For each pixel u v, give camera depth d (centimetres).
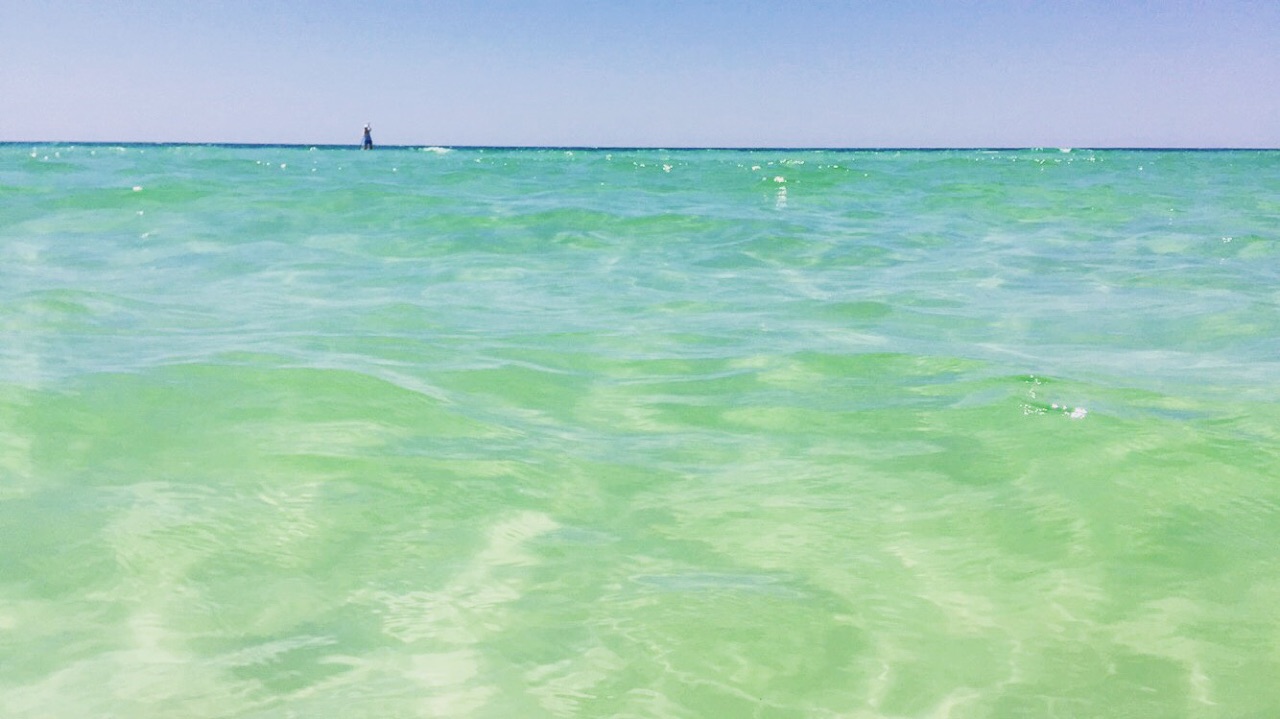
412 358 536
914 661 254
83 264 858
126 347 532
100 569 290
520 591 287
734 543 320
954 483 367
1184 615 275
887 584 293
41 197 1261
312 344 556
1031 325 657
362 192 1430
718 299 753
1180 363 544
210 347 539
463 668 248
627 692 240
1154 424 423
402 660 251
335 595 282
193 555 301
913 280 853
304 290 755
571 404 467
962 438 415
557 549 314
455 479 366
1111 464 380
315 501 342
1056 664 253
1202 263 950
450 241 1052
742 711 234
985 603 283
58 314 615
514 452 396
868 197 1705
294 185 1501
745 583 294
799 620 273
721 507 348
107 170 1762
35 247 951
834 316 686
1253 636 264
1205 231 1222
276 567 296
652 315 682
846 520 337
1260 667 250
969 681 246
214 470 365
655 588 290
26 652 249
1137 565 304
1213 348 584
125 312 635
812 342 597
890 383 501
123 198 1278
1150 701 237
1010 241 1134
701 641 263
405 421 426
